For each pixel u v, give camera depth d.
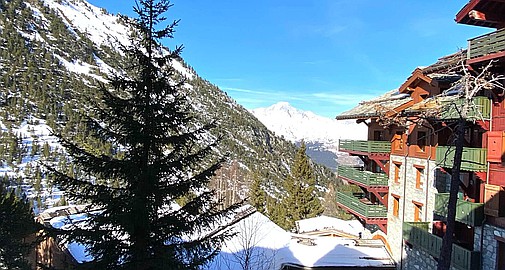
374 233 27.41
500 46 11.58
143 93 9.71
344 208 29.94
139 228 9.59
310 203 43.38
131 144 9.55
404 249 21.41
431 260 17.67
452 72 14.27
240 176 77.81
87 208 9.84
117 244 9.67
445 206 15.34
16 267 17.48
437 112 14.10
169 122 9.88
